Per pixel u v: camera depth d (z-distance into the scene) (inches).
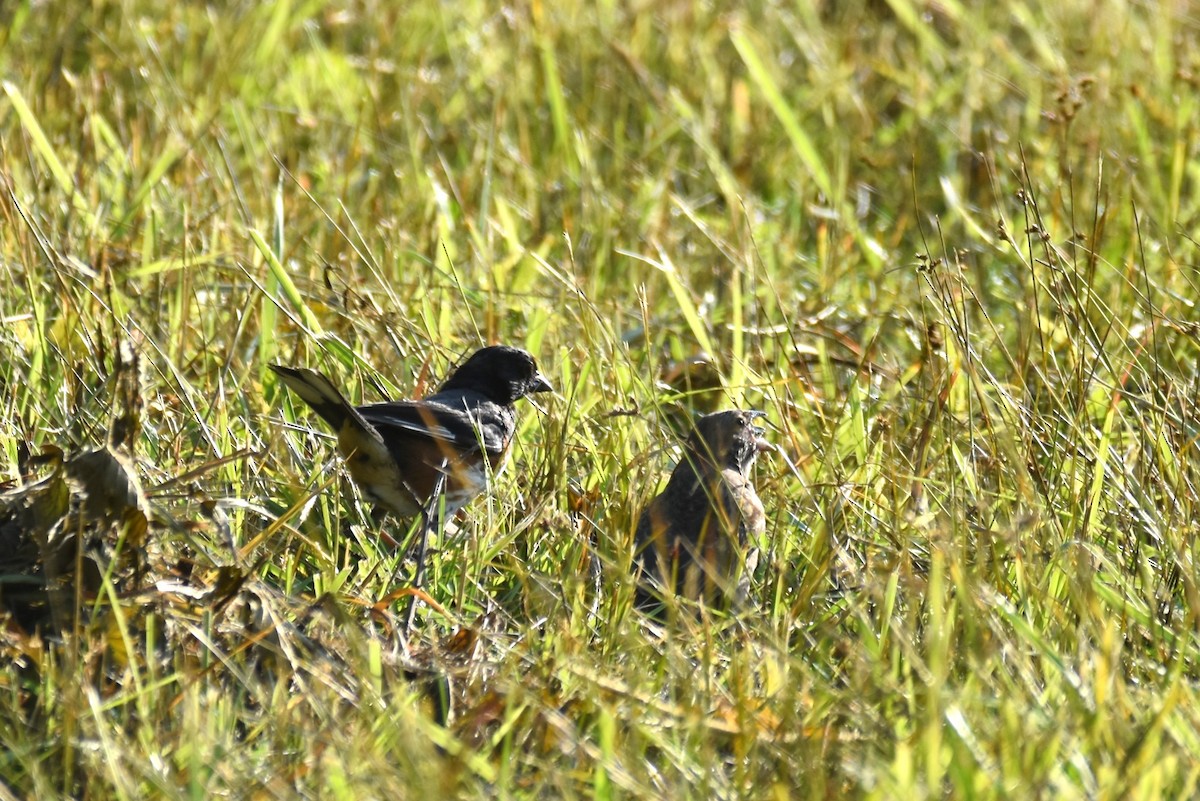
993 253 563.5
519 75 671.1
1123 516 357.1
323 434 387.9
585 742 262.7
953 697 258.7
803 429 431.2
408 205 565.3
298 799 245.0
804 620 332.2
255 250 490.6
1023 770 239.1
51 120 574.2
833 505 362.0
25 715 275.7
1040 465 388.2
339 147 625.3
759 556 377.1
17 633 285.1
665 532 367.9
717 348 483.2
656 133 661.9
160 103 583.5
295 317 428.5
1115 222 542.0
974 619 283.6
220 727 263.1
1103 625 286.5
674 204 588.4
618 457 396.8
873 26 770.8
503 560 360.5
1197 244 480.1
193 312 464.4
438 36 726.5
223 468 366.3
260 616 294.7
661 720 276.8
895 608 328.2
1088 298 430.0
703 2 760.3
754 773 261.3
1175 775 252.8
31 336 421.7
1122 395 404.2
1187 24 702.5
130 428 303.7
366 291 475.5
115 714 271.1
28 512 297.3
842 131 661.3
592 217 571.8
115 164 546.3
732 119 672.4
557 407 424.5
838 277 547.8
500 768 258.5
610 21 730.2
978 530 337.1
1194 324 422.6
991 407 398.6
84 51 669.3
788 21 724.0
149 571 295.9
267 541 347.3
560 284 502.3
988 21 749.9
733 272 516.1
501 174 609.9
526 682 287.1
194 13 691.4
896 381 441.4
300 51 719.1
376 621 318.3
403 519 404.8
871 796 236.2
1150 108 609.9
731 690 291.1
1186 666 300.4
